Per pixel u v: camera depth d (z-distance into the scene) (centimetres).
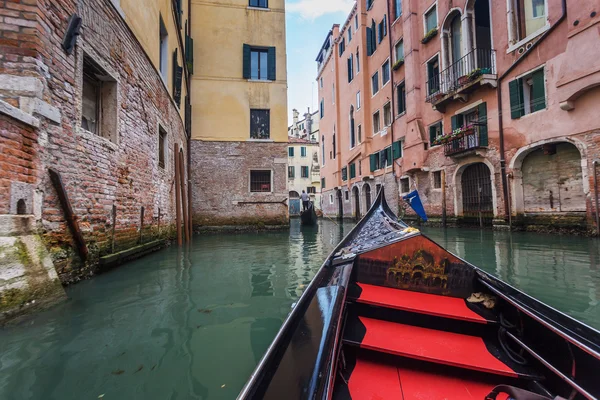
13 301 256
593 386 152
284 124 1311
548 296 360
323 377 117
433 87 1369
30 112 301
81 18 377
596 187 768
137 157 575
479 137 1095
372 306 263
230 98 1288
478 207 1165
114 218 475
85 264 391
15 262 266
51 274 302
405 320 258
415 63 1455
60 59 347
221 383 186
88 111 457
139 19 588
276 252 706
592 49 764
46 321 272
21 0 304
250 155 1284
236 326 274
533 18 940
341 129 2452
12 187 277
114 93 484
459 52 1244
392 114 1686
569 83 816
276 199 1288
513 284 411
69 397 170
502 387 152
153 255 645
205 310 313
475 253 641
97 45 426
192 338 248
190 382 186
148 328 266
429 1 1373
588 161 793
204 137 1263
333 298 207
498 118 1038
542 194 935
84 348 227
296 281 433
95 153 419
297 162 3522
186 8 1208
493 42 1057
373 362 200
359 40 2041
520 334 213
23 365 203
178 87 978
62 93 350
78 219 380
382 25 1795
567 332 168
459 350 202
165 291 377
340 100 2461
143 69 607
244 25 1316
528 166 973
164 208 778
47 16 324
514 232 972
